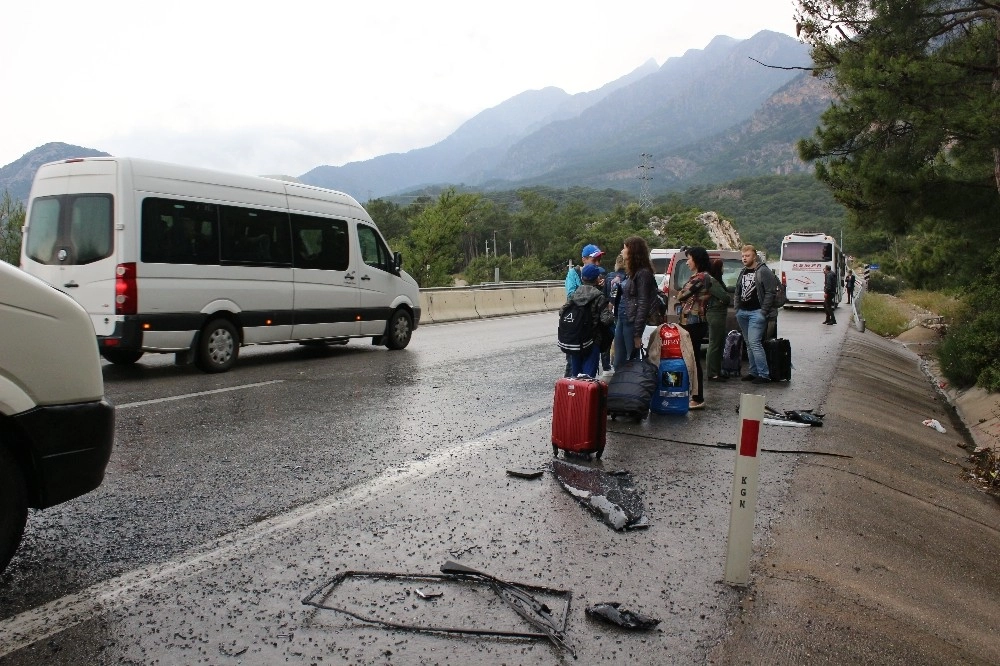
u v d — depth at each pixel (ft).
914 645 12.21
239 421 25.70
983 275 44.52
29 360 13.11
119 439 22.79
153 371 36.40
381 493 18.21
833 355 51.96
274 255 39.11
